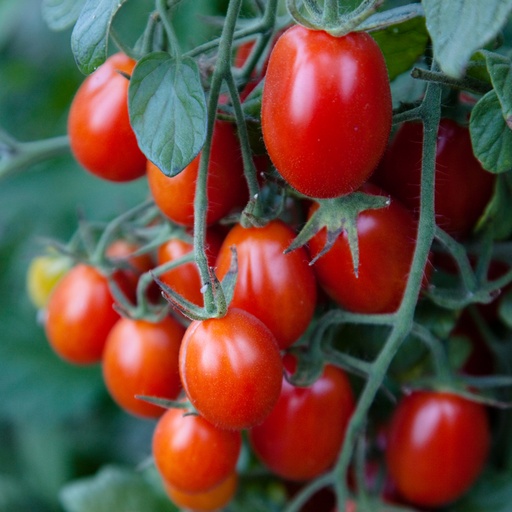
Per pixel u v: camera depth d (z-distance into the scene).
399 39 0.43
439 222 0.44
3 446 0.75
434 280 0.45
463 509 0.50
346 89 0.38
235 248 0.40
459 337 0.48
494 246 0.46
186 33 0.52
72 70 0.71
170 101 0.39
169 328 0.47
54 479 0.66
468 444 0.47
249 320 0.40
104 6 0.40
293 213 0.44
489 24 0.35
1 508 0.65
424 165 0.40
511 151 0.39
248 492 0.52
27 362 0.62
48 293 0.55
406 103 0.42
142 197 0.64
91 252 0.49
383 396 0.49
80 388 0.62
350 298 0.43
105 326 0.49
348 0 0.41
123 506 0.55
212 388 0.40
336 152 0.38
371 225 0.42
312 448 0.45
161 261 0.46
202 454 0.43
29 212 0.69
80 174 0.67
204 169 0.40
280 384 0.40
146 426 0.68
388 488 0.50
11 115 0.76
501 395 0.50
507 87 0.38
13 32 0.76
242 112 0.41
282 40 0.39
